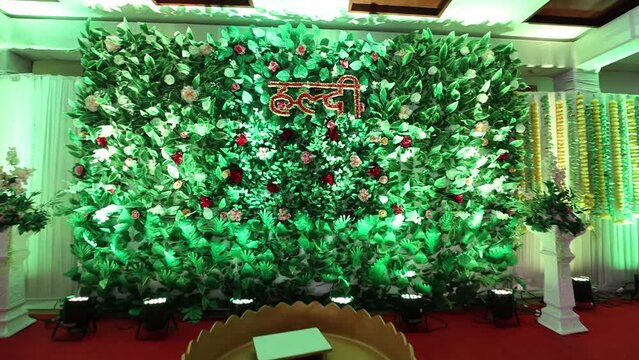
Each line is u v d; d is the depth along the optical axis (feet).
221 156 9.60
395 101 9.93
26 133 10.20
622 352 7.90
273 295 9.93
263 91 9.75
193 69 9.81
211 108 9.56
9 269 8.70
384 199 9.93
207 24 10.64
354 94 10.04
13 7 9.88
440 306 10.25
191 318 9.39
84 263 9.56
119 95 9.47
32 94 10.27
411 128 10.00
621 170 11.44
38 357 7.63
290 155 9.86
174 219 9.84
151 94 9.53
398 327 9.23
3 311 8.55
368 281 10.05
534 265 11.31
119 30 9.71
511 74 10.66
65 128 10.32
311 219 9.87
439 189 10.34
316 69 10.00
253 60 9.91
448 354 7.89
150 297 9.60
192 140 9.57
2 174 8.55
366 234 9.93
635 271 11.84
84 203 9.54
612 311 10.24
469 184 10.18
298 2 9.64
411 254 10.15
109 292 9.77
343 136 10.00
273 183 9.63
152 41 9.68
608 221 11.78
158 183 9.78
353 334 5.22
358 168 10.00
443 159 10.28
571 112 11.45
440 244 10.33
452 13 10.12
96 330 8.93
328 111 9.93
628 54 10.80
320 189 9.89
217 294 10.08
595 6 9.93
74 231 9.56
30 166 10.15
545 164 11.14
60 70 11.36
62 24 10.39
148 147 9.65
